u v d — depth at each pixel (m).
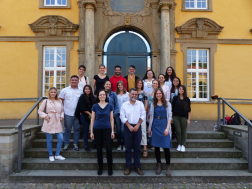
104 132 3.65
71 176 3.58
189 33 8.00
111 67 8.16
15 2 7.94
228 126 4.86
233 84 7.97
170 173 3.64
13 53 7.85
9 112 7.78
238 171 3.88
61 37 7.88
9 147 3.65
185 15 8.07
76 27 7.81
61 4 8.16
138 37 8.24
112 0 8.03
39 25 7.78
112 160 3.94
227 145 4.61
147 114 4.34
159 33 8.00
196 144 4.61
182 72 7.97
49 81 8.01
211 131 5.16
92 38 7.51
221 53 8.02
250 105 7.86
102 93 3.70
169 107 3.82
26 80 7.82
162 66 7.56
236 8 8.09
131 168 3.91
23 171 3.79
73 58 7.87
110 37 8.22
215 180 3.63
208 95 8.08
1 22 7.88
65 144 4.32
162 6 7.62
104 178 3.59
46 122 4.03
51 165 3.90
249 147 3.85
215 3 8.12
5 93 7.78
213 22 7.91
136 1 8.05
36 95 7.80
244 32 8.05
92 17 7.56
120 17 8.00
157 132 3.72
